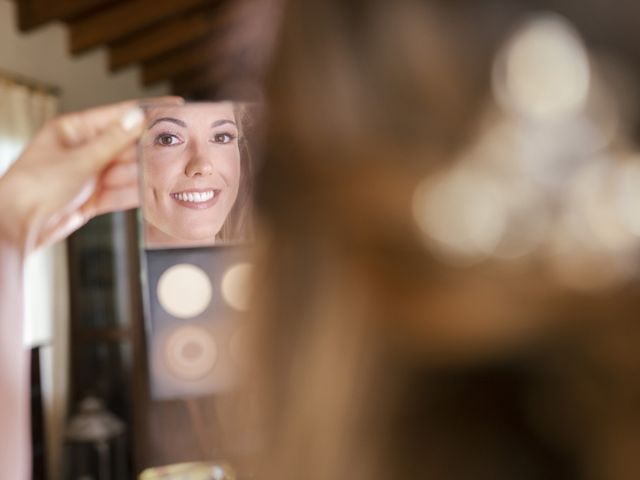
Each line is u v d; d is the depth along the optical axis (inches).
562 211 8.8
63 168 21.4
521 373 8.9
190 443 17.0
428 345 9.0
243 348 10.3
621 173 8.8
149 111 18.8
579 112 8.9
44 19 143.2
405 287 9.0
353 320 9.2
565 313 8.7
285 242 9.8
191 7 156.6
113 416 155.9
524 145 9.0
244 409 10.1
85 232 164.2
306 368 9.4
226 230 17.5
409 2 9.6
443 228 9.0
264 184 10.3
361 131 9.4
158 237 19.0
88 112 21.3
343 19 9.8
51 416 149.6
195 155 17.5
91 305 164.2
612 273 8.7
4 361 18.9
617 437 8.6
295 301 9.6
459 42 9.4
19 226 20.8
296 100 9.9
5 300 19.6
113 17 157.8
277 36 10.4
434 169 9.1
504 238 8.9
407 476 9.0
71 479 151.2
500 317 8.8
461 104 9.2
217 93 17.3
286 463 9.4
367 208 9.2
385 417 9.1
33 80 149.6
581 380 8.7
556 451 8.8
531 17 9.2
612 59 9.0
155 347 19.1
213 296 17.8
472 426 9.0
